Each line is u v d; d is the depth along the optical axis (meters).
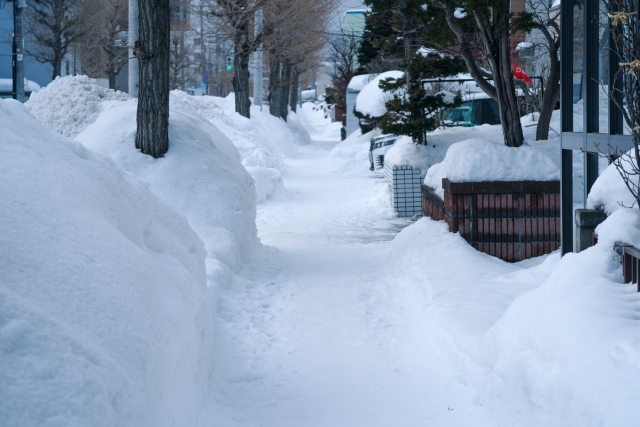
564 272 4.50
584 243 6.16
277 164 22.89
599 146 6.63
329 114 83.44
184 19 36.34
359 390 5.05
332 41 45.28
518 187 8.94
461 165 9.10
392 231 12.85
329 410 4.68
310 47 40.47
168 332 3.60
